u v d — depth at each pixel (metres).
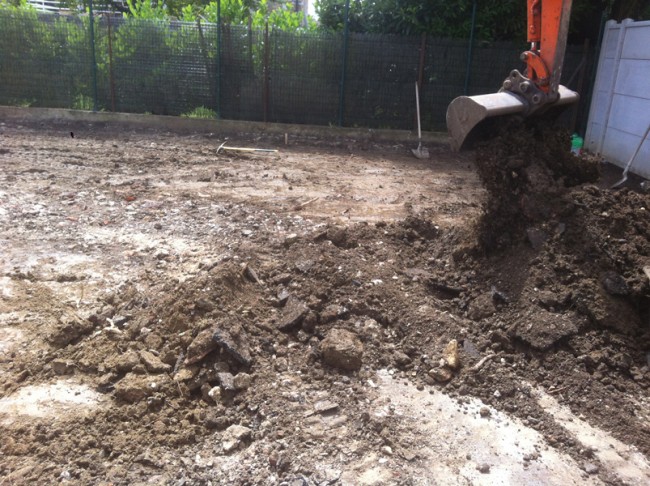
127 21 12.64
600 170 5.50
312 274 5.01
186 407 3.74
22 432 3.40
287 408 3.66
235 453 3.38
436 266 5.46
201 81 12.88
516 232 5.16
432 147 12.07
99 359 4.05
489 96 4.99
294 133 12.65
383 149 11.77
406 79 12.62
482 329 4.55
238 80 12.77
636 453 3.46
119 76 12.94
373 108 12.83
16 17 12.69
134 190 7.58
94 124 12.55
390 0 12.49
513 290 4.79
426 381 4.03
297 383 3.92
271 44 12.48
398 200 7.85
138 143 10.86
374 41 12.39
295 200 7.52
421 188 8.66
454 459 3.34
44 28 12.76
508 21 12.17
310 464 3.24
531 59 5.00
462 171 10.15
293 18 13.76
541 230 4.95
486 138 5.32
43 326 4.34
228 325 4.19
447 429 3.58
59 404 3.64
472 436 3.54
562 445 3.50
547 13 4.84
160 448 3.39
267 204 7.23
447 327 4.48
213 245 5.74
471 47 12.16
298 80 12.70
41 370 3.94
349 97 12.78
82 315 4.47
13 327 4.33
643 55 9.61
